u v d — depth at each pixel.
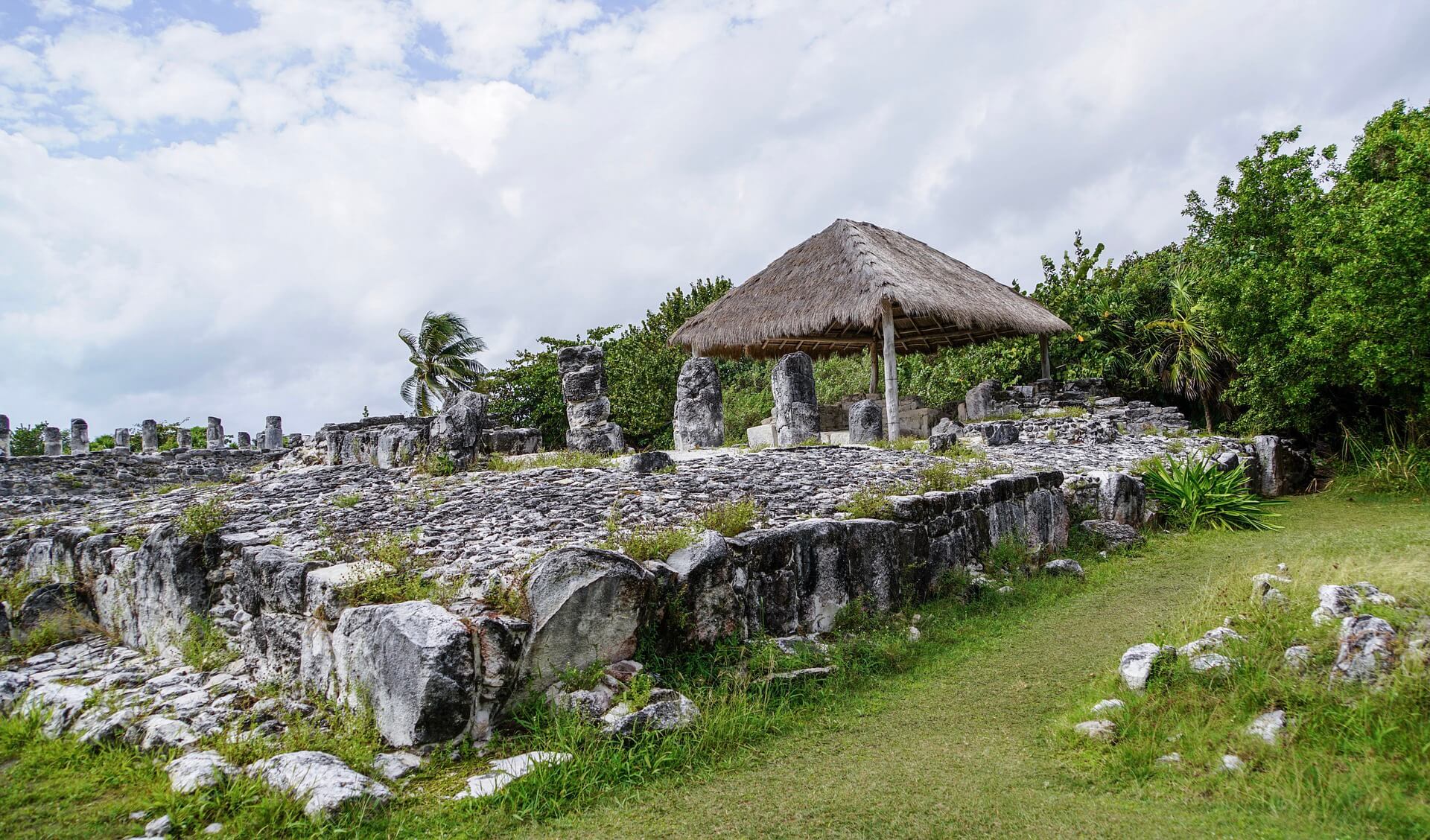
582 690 4.93
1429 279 10.91
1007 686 5.76
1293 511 12.68
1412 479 13.18
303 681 5.61
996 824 3.82
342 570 5.87
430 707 4.46
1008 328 18.67
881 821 3.92
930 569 7.83
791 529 6.56
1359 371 13.43
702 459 11.66
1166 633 5.96
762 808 4.09
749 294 18.94
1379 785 3.62
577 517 7.76
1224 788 3.86
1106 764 4.32
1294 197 15.11
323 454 13.53
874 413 15.34
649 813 4.07
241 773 4.39
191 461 23.72
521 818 4.01
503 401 28.45
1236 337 15.87
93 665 7.26
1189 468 12.28
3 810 4.31
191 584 7.12
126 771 4.70
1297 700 4.31
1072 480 11.20
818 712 5.36
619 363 28.06
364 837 3.87
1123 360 22.27
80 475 20.36
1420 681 4.10
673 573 5.64
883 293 15.65
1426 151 11.14
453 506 8.43
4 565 10.30
